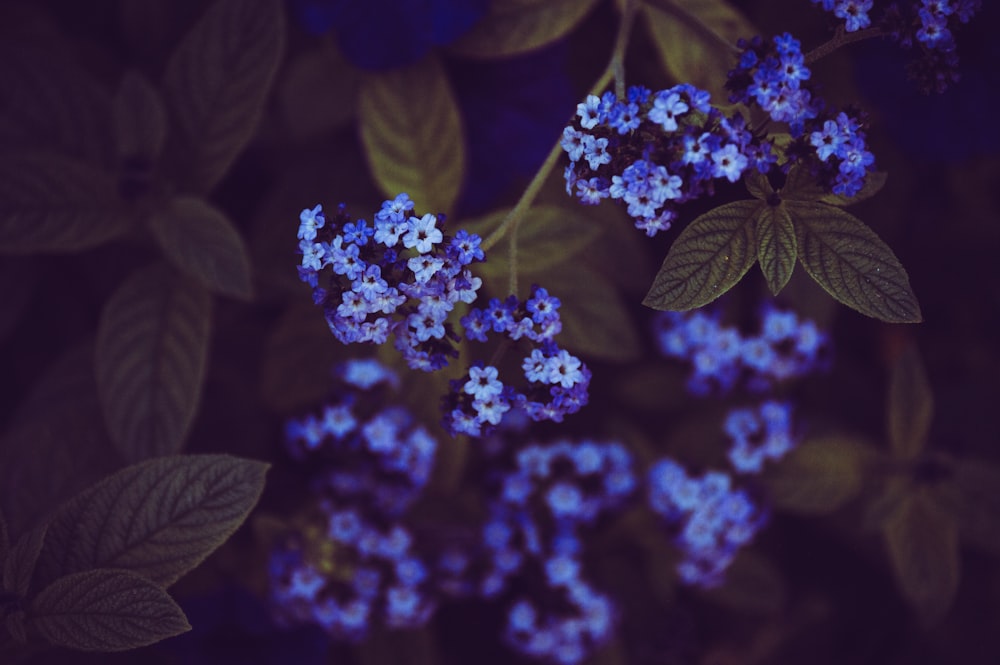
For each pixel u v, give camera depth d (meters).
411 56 0.39
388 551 0.39
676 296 0.30
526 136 0.42
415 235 0.31
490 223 0.38
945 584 0.42
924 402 0.42
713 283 0.30
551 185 0.41
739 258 0.31
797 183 0.31
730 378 0.42
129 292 0.39
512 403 0.32
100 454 0.39
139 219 0.40
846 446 0.42
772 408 0.42
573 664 0.42
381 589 0.40
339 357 0.41
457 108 0.42
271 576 0.39
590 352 0.40
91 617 0.31
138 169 0.39
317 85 0.42
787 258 0.31
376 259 0.31
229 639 0.41
